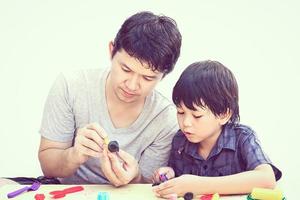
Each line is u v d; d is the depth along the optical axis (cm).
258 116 147
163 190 84
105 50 148
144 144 107
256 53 147
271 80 147
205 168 100
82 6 147
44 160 102
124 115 105
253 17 147
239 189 85
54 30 147
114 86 96
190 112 94
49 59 148
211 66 96
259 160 92
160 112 106
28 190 85
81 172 108
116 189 88
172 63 93
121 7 147
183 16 147
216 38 147
